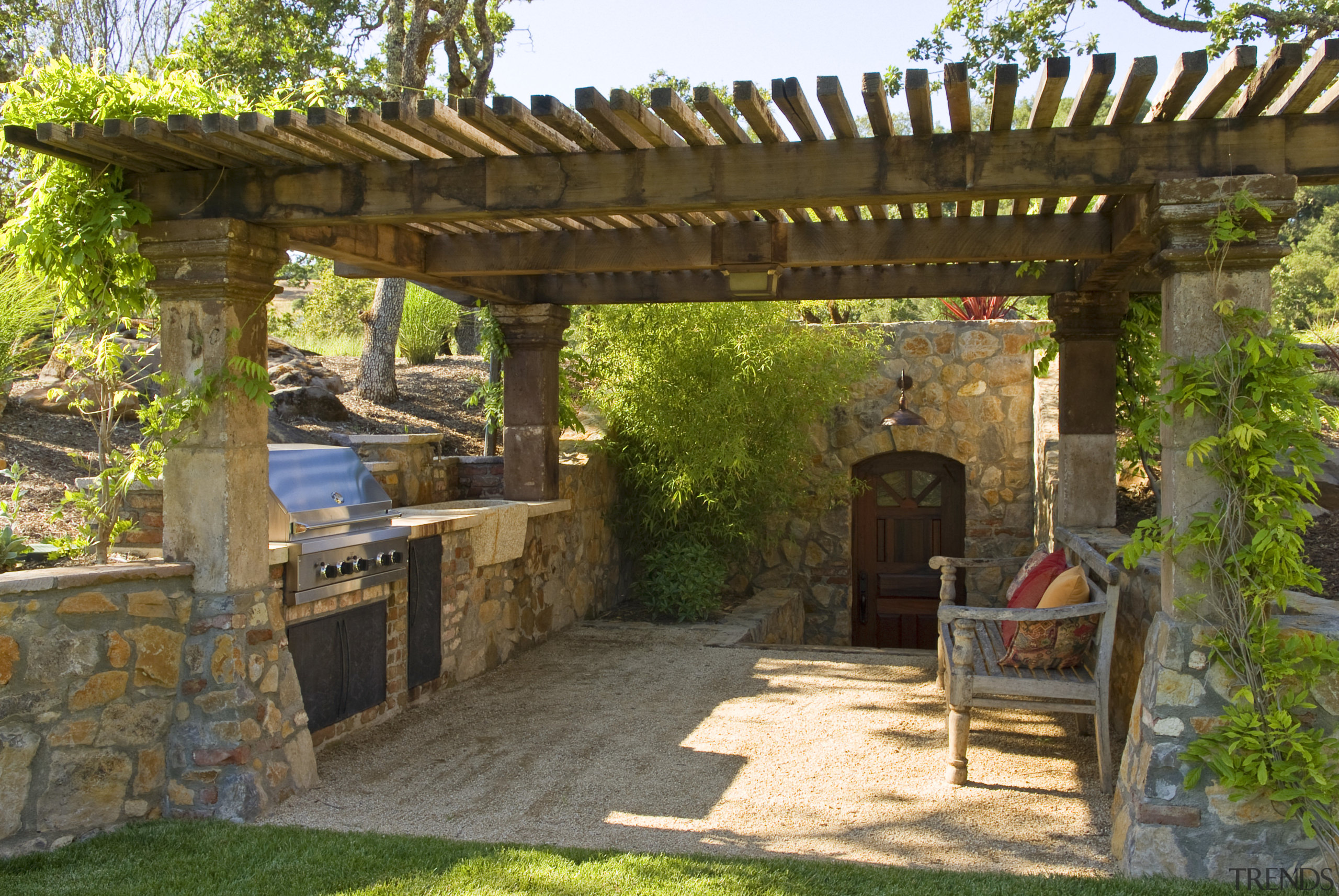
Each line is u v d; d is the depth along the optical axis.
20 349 5.89
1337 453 6.22
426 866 3.16
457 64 10.19
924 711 5.27
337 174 3.77
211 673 3.70
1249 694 3.10
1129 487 7.48
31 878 3.04
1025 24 11.41
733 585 9.16
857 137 3.41
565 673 6.08
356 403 9.07
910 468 9.04
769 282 5.07
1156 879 3.09
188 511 3.79
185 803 3.67
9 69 8.77
